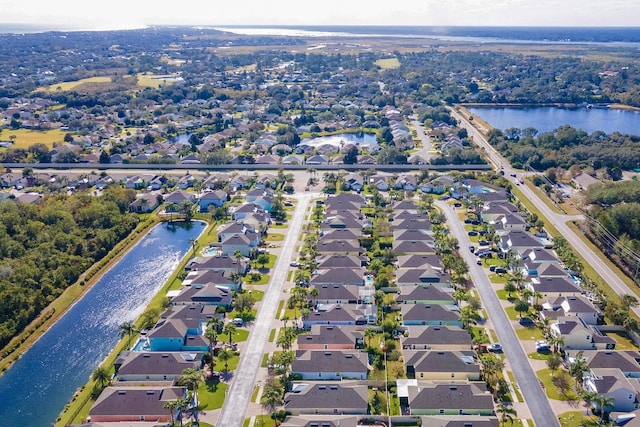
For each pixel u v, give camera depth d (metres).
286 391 139.75
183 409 131.62
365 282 195.88
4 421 134.00
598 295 182.00
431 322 169.50
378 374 146.38
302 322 171.38
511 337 163.12
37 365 155.75
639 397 131.88
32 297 180.38
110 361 154.50
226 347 158.50
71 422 130.25
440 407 130.62
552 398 136.75
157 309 176.50
